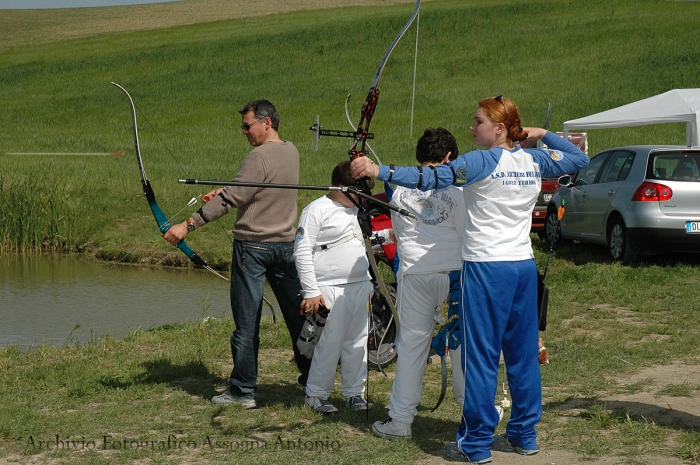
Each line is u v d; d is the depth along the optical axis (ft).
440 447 23.47
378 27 284.61
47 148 156.56
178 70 252.62
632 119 74.74
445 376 24.06
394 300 32.22
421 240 23.93
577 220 63.82
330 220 26.73
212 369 32.60
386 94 205.46
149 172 114.42
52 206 80.43
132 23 363.76
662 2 279.69
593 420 24.94
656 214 53.98
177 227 27.14
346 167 26.73
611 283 49.37
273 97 212.02
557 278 51.47
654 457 21.88
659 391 28.27
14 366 33.50
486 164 21.24
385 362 32.48
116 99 221.05
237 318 27.76
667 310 42.73
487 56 234.79
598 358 33.24
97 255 74.18
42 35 344.49
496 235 21.57
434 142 24.48
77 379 30.66
